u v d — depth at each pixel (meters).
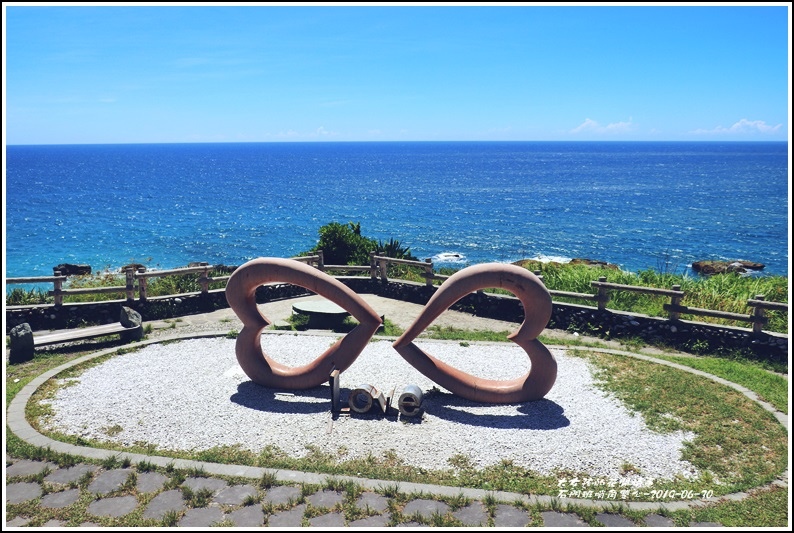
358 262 17.75
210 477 6.60
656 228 43.47
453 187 79.94
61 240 37.12
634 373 9.95
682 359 10.72
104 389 9.12
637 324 12.00
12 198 62.19
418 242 38.12
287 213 51.91
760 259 32.69
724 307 13.34
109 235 39.38
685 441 7.57
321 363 8.97
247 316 9.13
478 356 11.05
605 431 7.84
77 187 77.62
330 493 6.34
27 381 9.34
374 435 7.68
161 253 33.97
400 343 8.86
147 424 7.94
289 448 7.33
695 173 107.94
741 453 7.32
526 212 52.84
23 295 14.20
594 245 37.09
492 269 8.40
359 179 96.12
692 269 29.27
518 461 7.06
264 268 8.80
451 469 6.88
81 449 7.13
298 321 13.00
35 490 6.34
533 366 8.67
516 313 13.47
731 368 10.16
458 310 14.27
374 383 9.60
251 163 157.25
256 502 6.18
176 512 5.98
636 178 95.94
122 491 6.35
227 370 10.04
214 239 38.69
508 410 8.55
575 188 77.69
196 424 7.96
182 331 12.50
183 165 144.12
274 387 9.25
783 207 55.41
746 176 99.00
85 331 11.20
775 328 11.95
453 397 9.02
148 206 56.09
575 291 14.84
